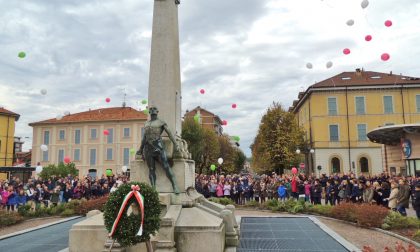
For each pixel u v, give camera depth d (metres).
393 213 12.55
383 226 12.08
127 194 6.56
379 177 20.39
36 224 14.86
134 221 6.46
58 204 17.94
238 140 24.53
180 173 9.25
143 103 15.57
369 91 45.12
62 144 53.97
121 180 20.12
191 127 48.00
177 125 10.37
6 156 53.56
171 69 9.95
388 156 29.81
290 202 18.27
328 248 9.02
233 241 8.80
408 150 24.53
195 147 47.53
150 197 6.71
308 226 12.65
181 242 7.74
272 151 43.69
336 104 45.66
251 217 15.32
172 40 10.09
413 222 12.00
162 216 8.34
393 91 44.69
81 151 53.34
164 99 9.86
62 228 13.02
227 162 62.28
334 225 13.56
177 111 10.41
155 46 10.09
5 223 14.48
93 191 20.45
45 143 54.44
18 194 18.50
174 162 9.31
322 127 45.62
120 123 52.88
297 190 20.94
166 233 7.52
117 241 6.66
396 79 46.09
